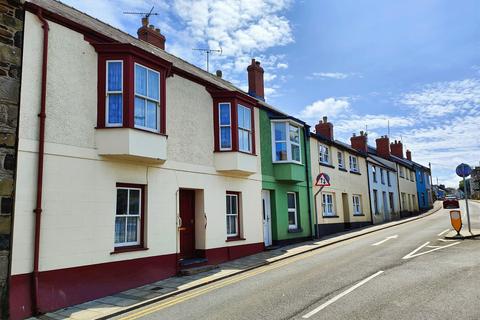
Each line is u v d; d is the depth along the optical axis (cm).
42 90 832
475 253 1214
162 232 1093
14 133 781
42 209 805
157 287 969
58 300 805
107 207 943
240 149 1423
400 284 855
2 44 784
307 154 2030
